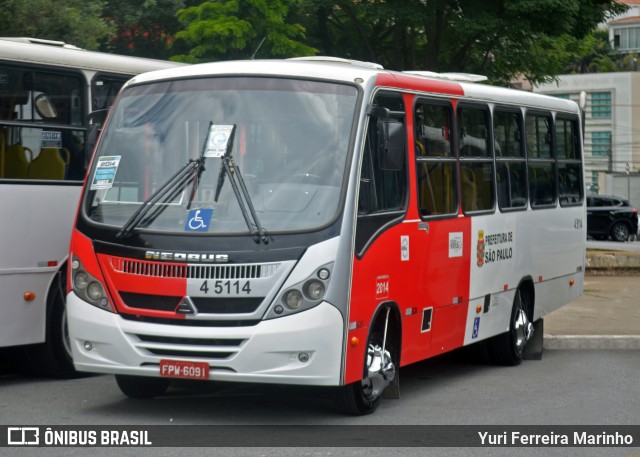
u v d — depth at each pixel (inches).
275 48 1107.9
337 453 332.2
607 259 959.0
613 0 1165.1
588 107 3528.5
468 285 483.2
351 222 368.2
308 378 356.5
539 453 344.2
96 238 376.2
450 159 468.1
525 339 554.3
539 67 1295.5
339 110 383.2
